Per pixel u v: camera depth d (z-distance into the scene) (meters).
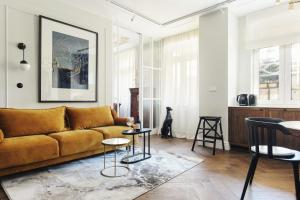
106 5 3.70
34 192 2.04
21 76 3.08
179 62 5.20
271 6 3.68
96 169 2.71
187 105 5.00
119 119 3.83
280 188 2.19
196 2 3.58
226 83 3.88
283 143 3.19
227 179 2.41
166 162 3.01
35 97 3.23
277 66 3.78
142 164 2.91
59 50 3.50
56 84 3.47
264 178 2.45
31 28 3.19
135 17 4.22
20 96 3.07
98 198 1.92
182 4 3.66
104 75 4.25
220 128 3.79
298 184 1.68
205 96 4.18
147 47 5.51
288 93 3.64
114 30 4.60
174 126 5.27
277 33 3.60
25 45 3.11
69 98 3.65
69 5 3.65
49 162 2.57
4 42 2.92
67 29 3.61
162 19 4.32
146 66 5.32
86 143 2.86
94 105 4.07
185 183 2.29
